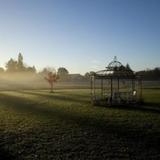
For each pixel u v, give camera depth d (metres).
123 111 25.36
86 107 28.64
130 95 35.91
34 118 21.17
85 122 19.31
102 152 11.72
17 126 17.77
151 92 51.53
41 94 49.03
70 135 15.09
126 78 34.47
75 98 39.81
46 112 24.66
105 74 34.47
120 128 17.08
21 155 11.34
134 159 10.77
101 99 33.03
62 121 19.75
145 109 26.83
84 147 12.52
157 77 100.00
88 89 67.50
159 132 15.89
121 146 12.71
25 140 13.93
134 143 13.31
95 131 16.17
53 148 12.37
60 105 30.58
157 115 22.66
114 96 32.53
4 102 34.12
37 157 11.05
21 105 30.64
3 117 21.69
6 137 14.60
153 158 10.89
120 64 34.38
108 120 20.16
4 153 11.64
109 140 13.92
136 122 19.25
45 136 14.85
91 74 35.16
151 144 13.12
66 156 11.17
